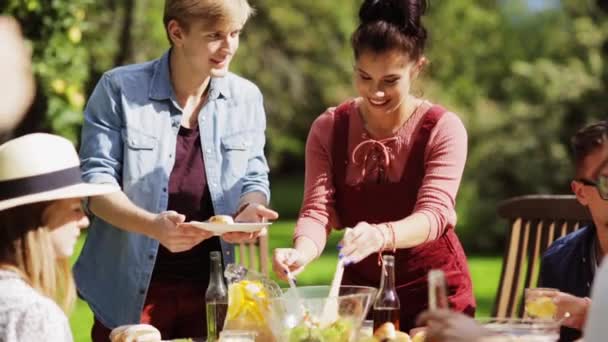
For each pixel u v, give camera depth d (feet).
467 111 53.72
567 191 48.75
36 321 9.61
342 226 14.02
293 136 75.87
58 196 10.05
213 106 14.44
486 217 50.29
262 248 15.79
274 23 69.51
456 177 13.28
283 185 87.56
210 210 14.38
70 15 25.32
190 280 14.23
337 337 10.62
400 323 13.52
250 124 14.71
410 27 12.80
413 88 13.82
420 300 13.42
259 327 11.55
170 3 13.70
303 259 12.76
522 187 49.49
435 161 13.24
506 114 50.21
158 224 13.08
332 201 13.79
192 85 14.20
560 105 49.34
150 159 14.11
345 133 13.71
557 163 48.75
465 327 8.52
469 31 67.77
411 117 13.46
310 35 70.69
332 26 71.46
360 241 12.17
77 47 26.16
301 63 70.79
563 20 56.95
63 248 10.24
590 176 11.54
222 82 14.51
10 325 9.56
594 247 12.76
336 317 10.77
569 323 11.41
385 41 12.66
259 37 69.15
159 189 14.06
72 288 10.37
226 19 13.43
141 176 14.07
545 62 50.90
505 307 15.33
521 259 15.30
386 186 13.47
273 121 71.77
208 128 14.35
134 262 14.03
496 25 67.51
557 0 60.59
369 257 13.53
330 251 57.21
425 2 13.03
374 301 11.97
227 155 14.46
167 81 14.23
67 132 26.02
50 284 10.00
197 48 13.57
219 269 12.16
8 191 10.02
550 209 14.97
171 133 14.23
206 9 13.34
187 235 12.87
